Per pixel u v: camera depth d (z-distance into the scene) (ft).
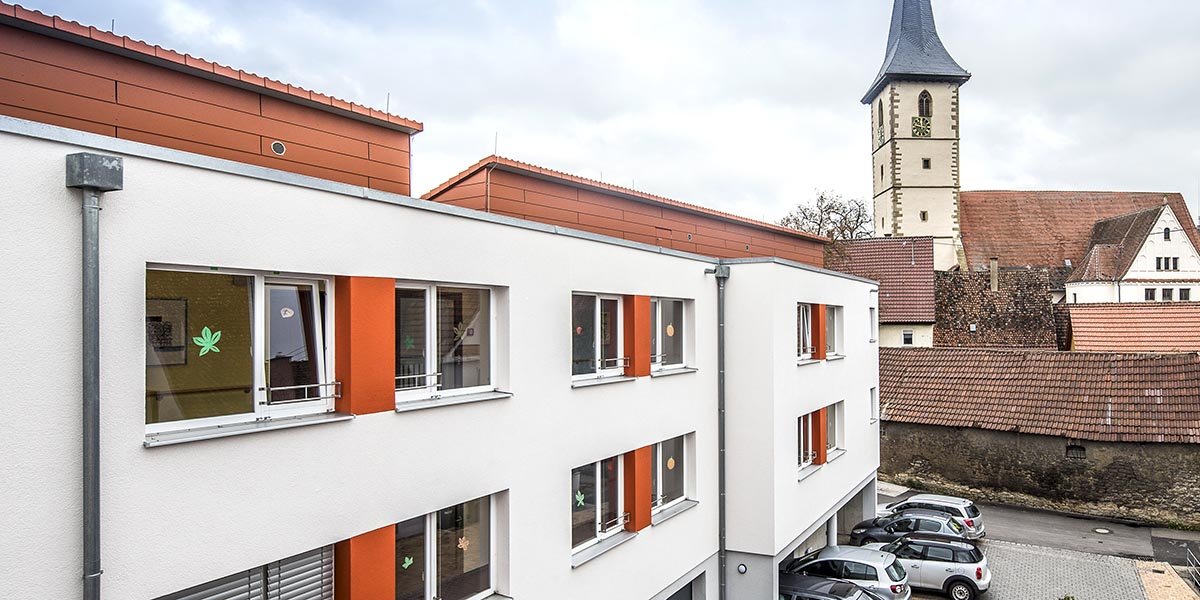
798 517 45.68
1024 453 81.00
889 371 94.73
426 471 23.54
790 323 44.14
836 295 54.19
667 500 38.81
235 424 18.98
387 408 22.22
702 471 40.70
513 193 36.70
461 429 24.85
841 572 49.49
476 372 26.53
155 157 16.48
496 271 26.35
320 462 20.31
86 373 15.12
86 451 15.14
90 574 15.17
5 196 14.12
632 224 44.19
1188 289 147.23
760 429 41.73
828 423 54.95
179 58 25.04
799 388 45.96
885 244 131.64
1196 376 76.54
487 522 26.99
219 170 17.75
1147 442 74.49
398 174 32.91
